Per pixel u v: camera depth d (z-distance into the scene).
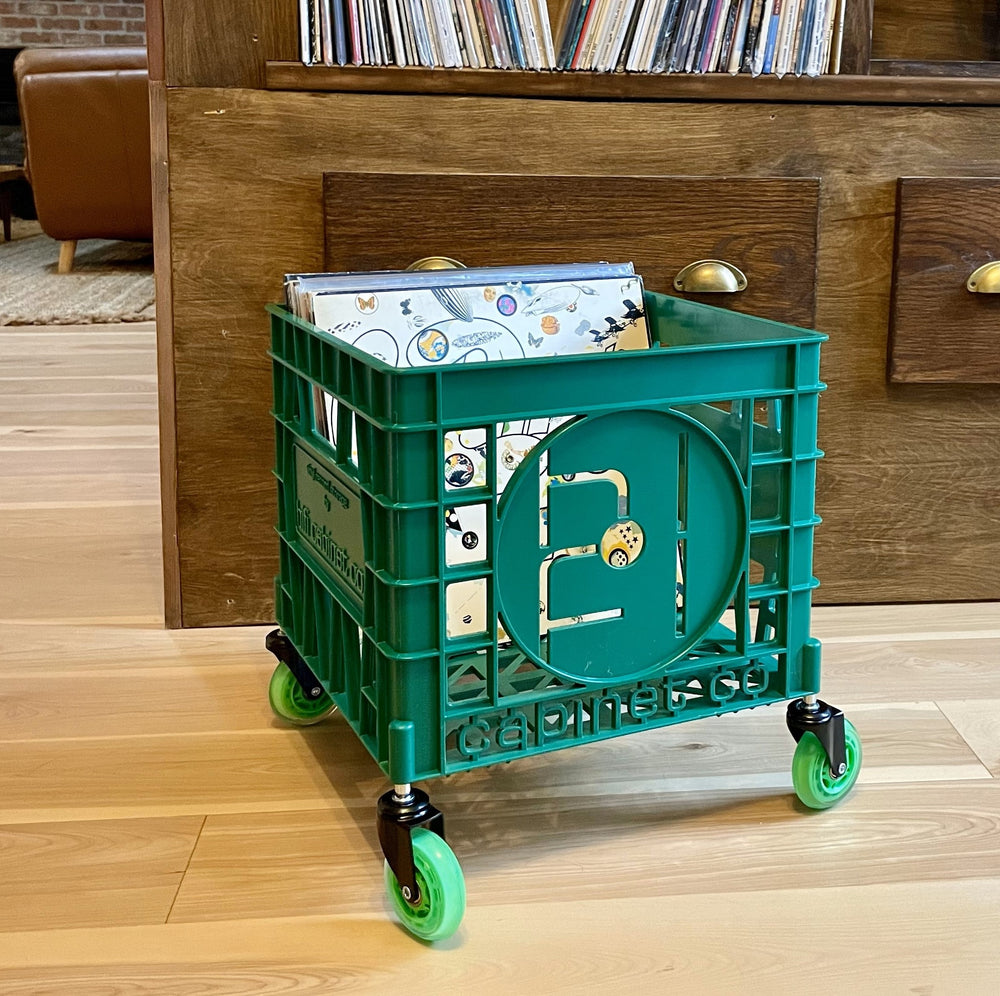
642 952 0.88
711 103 1.36
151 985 0.84
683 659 0.99
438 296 1.17
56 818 1.05
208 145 1.32
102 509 1.87
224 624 1.46
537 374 0.87
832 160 1.39
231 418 1.40
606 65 1.34
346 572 0.97
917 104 1.39
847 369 1.45
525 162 1.35
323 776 1.12
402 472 0.84
